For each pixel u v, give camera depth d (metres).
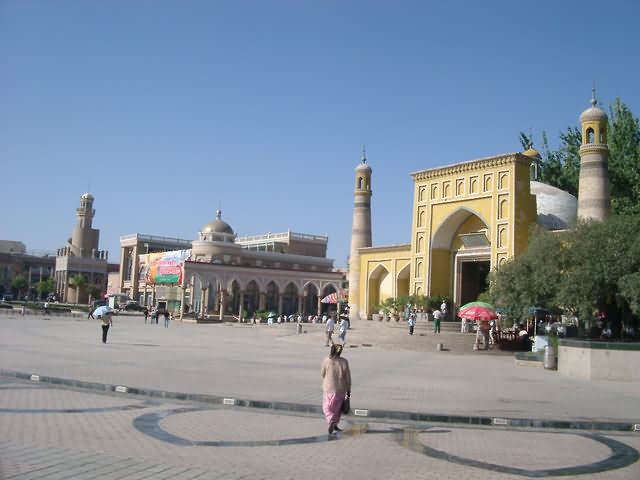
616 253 18.14
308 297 61.47
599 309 20.08
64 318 42.53
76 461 5.23
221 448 6.00
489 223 28.53
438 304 30.59
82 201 85.62
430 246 31.34
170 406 8.39
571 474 5.52
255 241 73.00
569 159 38.41
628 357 13.77
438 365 16.86
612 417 8.78
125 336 25.36
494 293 22.02
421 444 6.59
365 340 25.61
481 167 29.20
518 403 9.88
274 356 17.97
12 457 5.28
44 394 8.95
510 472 5.51
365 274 37.22
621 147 33.97
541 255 20.12
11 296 85.12
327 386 7.00
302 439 6.61
